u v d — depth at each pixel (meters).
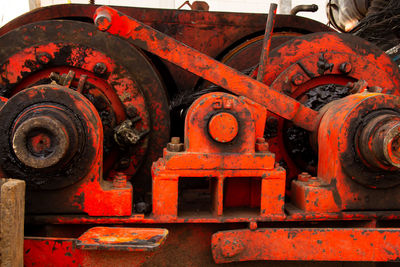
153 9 2.33
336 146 1.45
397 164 1.28
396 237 1.43
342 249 1.42
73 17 2.20
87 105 1.36
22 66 1.73
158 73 2.31
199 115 1.38
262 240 1.42
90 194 1.37
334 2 3.74
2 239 1.02
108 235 1.21
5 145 1.31
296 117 1.67
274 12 1.64
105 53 1.77
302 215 1.45
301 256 1.42
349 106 1.47
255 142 1.49
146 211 1.49
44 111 1.28
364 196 1.49
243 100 1.48
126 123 1.69
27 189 1.34
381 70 2.02
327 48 2.02
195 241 1.49
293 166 1.98
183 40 2.40
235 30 2.44
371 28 2.91
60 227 1.41
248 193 1.60
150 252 1.23
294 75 1.91
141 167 1.85
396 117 1.33
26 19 2.12
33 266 1.25
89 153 1.35
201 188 2.13
